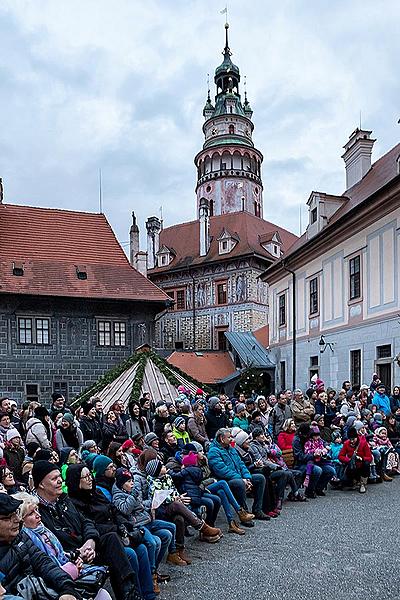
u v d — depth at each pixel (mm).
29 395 30922
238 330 49812
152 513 7141
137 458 8086
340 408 15016
